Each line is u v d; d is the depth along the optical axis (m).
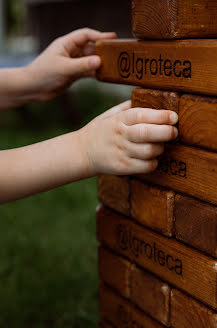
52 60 1.30
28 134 3.99
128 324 1.09
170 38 0.83
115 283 1.10
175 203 0.89
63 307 1.66
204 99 0.79
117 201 1.04
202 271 0.85
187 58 0.80
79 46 1.31
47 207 2.52
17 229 2.26
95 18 3.86
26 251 2.03
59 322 1.58
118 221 1.05
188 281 0.88
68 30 4.07
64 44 1.30
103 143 0.89
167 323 0.96
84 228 2.25
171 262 0.92
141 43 0.90
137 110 0.83
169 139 0.83
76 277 1.83
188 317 0.90
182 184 0.86
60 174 0.93
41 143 0.96
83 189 2.70
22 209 2.50
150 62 0.88
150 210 0.94
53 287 1.76
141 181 0.96
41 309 1.66
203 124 0.80
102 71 1.03
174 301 0.93
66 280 1.80
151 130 0.81
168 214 0.90
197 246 0.85
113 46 0.98
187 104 0.82
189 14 0.82
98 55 1.03
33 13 4.31
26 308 1.67
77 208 2.50
